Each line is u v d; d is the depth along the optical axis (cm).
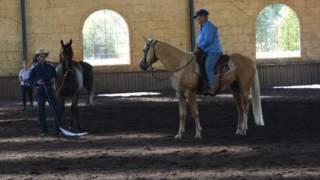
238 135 1327
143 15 2870
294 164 980
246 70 1330
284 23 3772
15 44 2844
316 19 2936
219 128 1456
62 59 1463
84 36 3147
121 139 1327
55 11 2845
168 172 943
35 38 2850
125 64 2873
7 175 955
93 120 1720
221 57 1291
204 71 1257
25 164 1049
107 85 2852
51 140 1352
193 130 1430
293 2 2927
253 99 1429
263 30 3488
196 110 1295
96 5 2852
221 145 1195
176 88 1295
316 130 1384
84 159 1082
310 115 1672
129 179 898
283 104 1989
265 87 2878
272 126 1462
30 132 1506
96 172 959
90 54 3147
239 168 959
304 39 2944
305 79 2931
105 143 1277
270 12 3938
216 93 1297
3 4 2830
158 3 2875
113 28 3136
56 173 960
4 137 1423
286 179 869
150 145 1224
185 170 955
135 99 2400
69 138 1376
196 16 1277
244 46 2916
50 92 1453
